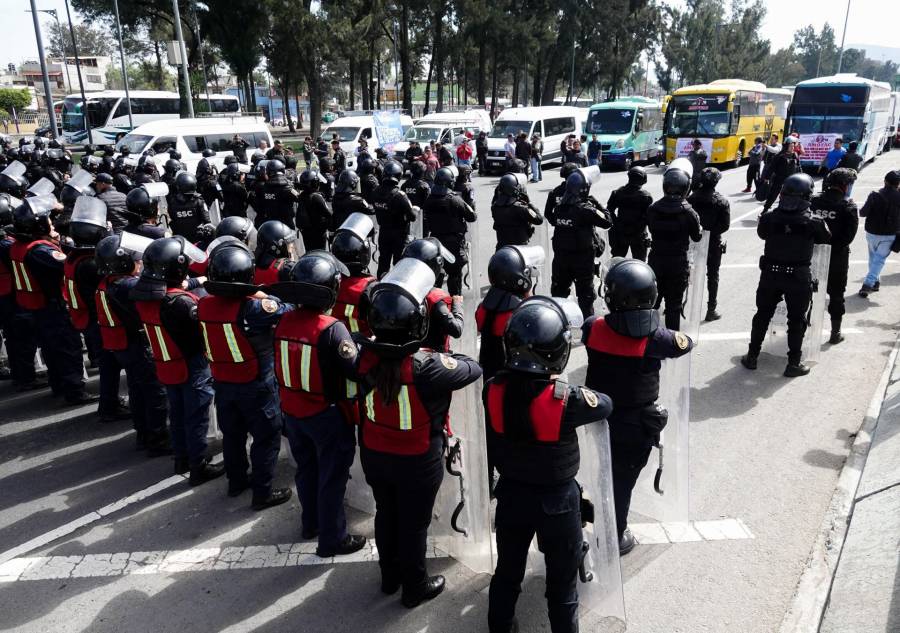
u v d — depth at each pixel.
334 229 9.19
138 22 38.16
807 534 3.91
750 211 14.88
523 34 47.56
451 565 3.78
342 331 3.43
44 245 5.77
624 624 3.22
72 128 35.28
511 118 26.33
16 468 5.02
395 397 2.97
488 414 2.79
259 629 3.32
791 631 3.17
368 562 3.84
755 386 5.98
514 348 2.69
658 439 3.30
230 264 3.84
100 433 5.61
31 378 6.63
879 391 5.76
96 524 4.27
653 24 59.19
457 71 57.62
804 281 5.82
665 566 3.65
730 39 82.00
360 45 36.19
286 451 5.08
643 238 7.26
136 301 4.39
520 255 3.93
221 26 35.28
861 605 3.17
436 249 4.24
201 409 4.62
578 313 2.85
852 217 6.42
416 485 3.14
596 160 24.66
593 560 3.15
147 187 6.23
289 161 14.59
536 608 3.40
